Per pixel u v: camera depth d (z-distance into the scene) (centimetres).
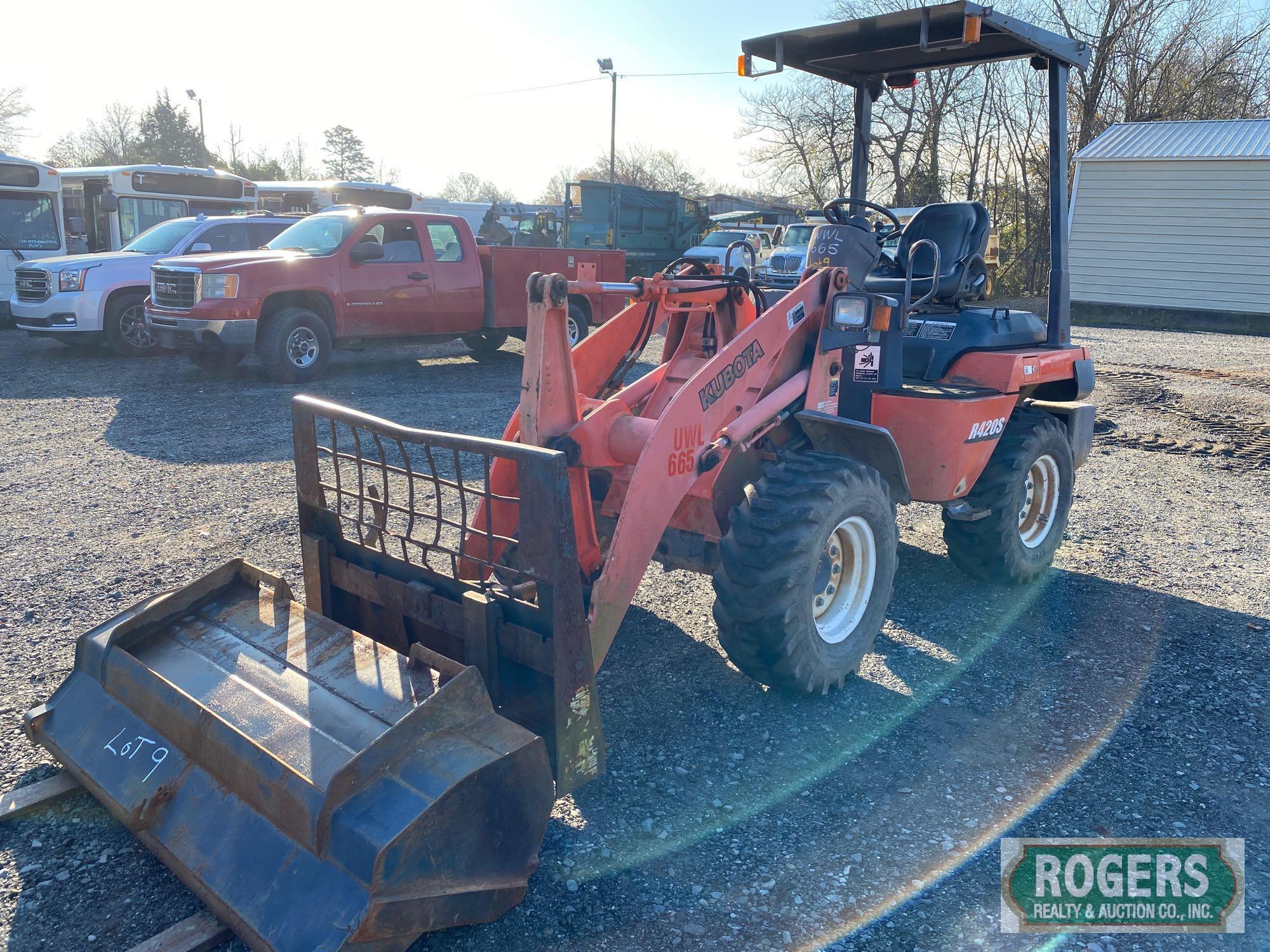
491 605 272
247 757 238
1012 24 410
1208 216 2084
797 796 307
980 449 439
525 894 248
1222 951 242
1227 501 668
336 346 1126
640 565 308
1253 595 491
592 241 2561
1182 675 398
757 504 339
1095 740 345
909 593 492
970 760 330
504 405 945
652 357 1046
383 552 310
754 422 355
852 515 357
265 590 312
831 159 3747
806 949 240
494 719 249
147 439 787
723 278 389
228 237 1259
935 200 3322
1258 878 270
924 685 388
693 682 387
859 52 467
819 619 374
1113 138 2306
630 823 292
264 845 229
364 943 206
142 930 241
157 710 268
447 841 221
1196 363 1405
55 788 293
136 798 258
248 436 799
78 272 1205
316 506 330
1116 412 993
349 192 2145
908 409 414
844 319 380
